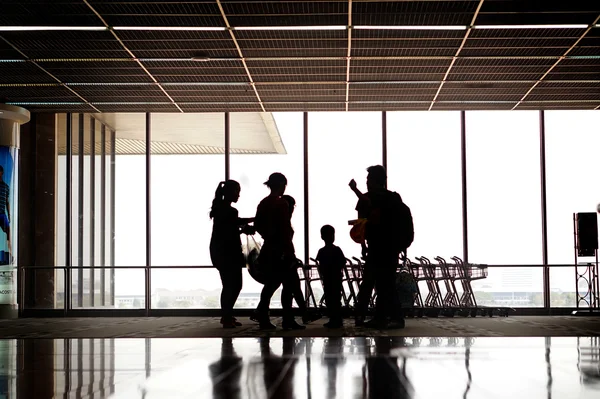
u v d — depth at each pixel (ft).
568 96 43.80
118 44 33.12
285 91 41.91
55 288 47.75
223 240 30.91
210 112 48.34
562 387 13.67
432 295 42.57
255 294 47.06
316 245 48.44
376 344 22.58
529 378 14.85
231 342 23.76
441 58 35.63
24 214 47.85
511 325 33.14
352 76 38.73
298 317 43.11
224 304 31.37
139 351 21.17
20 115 45.16
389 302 29.55
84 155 48.96
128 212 48.67
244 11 28.84
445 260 43.62
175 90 41.63
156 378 15.16
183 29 31.07
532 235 48.03
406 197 48.67
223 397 12.62
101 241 48.49
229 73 37.99
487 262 47.91
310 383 14.17
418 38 32.50
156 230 48.47
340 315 30.58
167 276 48.01
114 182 48.83
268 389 13.44
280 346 22.03
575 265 47.32
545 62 36.47
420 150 48.78
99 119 49.03
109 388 13.84
